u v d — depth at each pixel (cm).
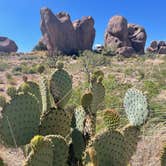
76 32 6688
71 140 374
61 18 6650
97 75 484
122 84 1959
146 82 1716
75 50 6544
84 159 305
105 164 321
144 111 366
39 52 6544
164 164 351
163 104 1194
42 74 462
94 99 474
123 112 883
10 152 517
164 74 2083
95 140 322
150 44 5656
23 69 3675
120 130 355
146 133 634
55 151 326
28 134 367
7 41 7450
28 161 286
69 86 440
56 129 364
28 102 369
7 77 3027
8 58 5681
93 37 6838
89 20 6781
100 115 773
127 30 6900
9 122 364
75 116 381
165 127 681
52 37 6450
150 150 555
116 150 327
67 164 342
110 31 6869
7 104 369
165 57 2630
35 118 368
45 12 6544
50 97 450
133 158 540
